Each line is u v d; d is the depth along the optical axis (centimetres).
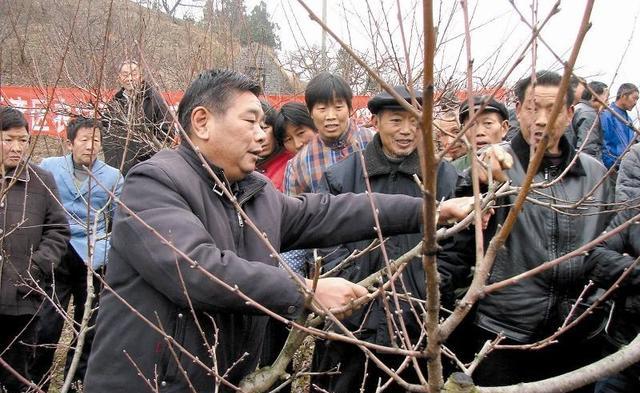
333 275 284
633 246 262
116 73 469
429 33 82
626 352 116
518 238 263
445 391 112
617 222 266
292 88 653
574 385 114
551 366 273
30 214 354
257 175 204
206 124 186
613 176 337
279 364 172
